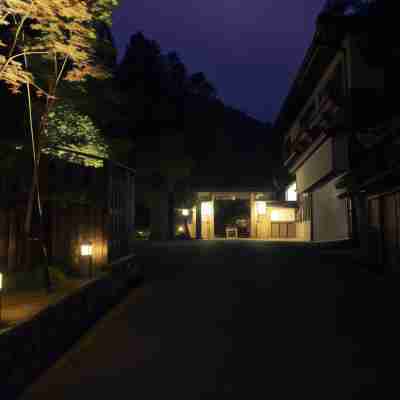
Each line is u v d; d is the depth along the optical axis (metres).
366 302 7.86
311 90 22.95
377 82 15.54
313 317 6.85
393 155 11.28
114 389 4.04
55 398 3.83
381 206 11.81
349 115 15.21
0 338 3.48
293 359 4.85
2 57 5.54
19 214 6.90
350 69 15.78
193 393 3.93
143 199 31.11
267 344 5.45
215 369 4.56
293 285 9.83
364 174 12.93
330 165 15.49
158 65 32.22
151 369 4.58
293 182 30.75
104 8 6.50
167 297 8.82
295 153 22.44
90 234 8.55
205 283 10.44
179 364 4.73
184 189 33.25
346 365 4.62
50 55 7.05
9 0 5.19
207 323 6.61
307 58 18.69
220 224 39.22
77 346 5.47
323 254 15.91
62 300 5.27
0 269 6.46
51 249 7.58
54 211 7.72
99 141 10.88
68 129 10.02
